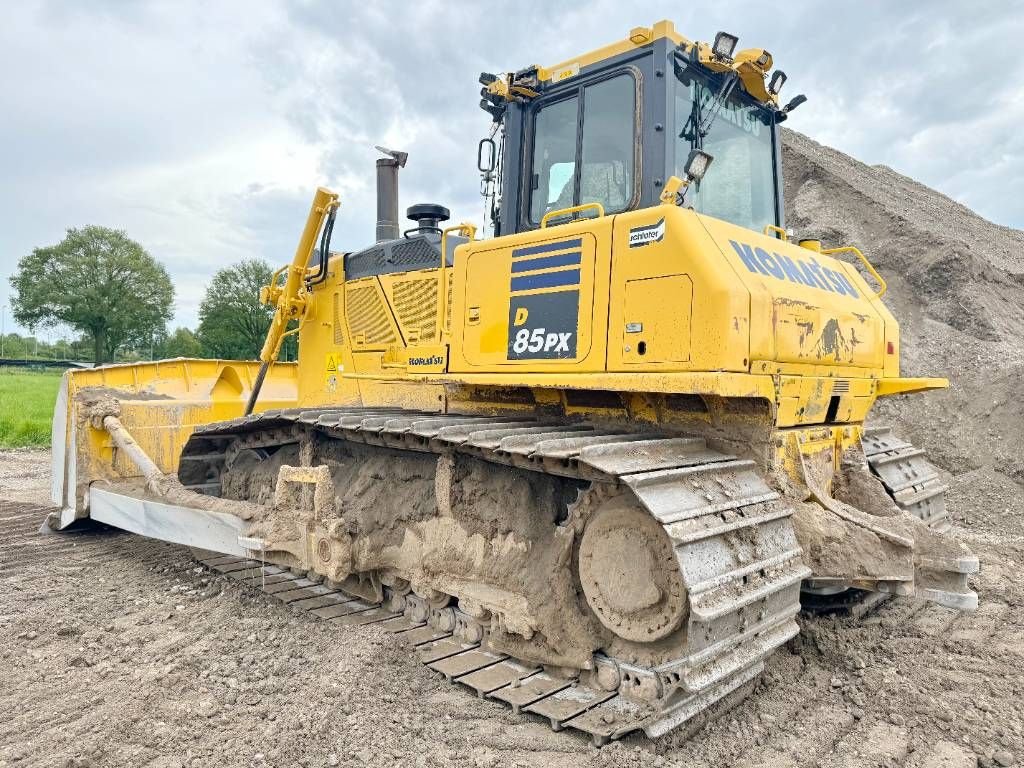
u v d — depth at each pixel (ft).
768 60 15.71
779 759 10.73
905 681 13.23
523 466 13.21
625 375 12.34
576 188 15.15
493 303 14.71
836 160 52.37
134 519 20.29
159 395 24.02
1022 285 42.60
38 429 51.29
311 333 21.77
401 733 11.34
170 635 15.28
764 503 11.86
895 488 17.43
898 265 42.01
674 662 10.39
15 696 12.57
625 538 11.68
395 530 16.06
